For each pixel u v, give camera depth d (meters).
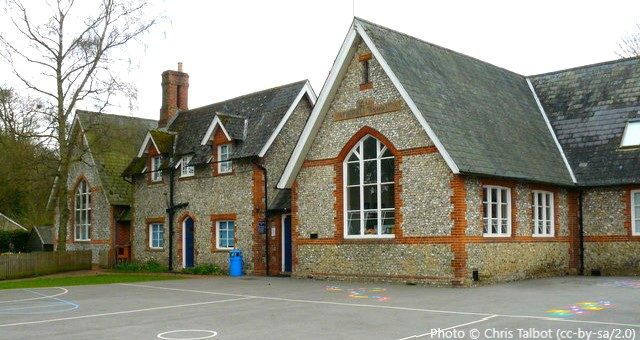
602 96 29.02
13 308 17.48
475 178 22.47
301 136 26.23
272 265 29.34
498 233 23.52
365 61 24.94
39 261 32.34
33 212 53.91
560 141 28.50
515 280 23.67
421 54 25.80
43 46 32.16
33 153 38.22
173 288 22.94
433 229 22.33
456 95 25.00
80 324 14.31
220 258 31.20
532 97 30.89
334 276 25.20
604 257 26.36
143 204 36.25
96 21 32.31
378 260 23.86
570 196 27.28
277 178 30.42
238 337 12.26
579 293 18.77
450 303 16.92
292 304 17.38
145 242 35.81
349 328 13.07
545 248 25.53
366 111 24.70
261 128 30.94
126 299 19.45
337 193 25.39
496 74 29.80
